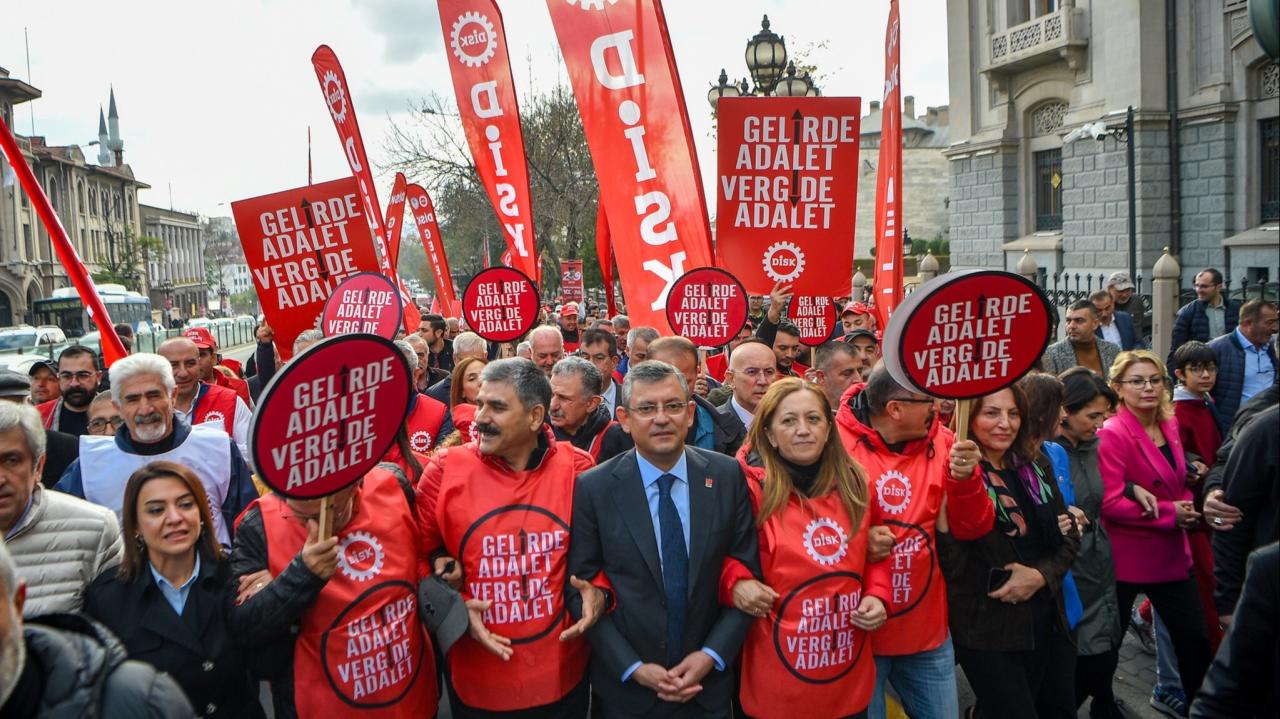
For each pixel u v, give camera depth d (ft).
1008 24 75.36
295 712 11.00
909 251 124.88
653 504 11.60
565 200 93.35
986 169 79.15
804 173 22.40
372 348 10.32
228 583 11.03
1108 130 65.21
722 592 11.56
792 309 22.94
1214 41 60.95
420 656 11.59
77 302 127.75
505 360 12.04
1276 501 11.37
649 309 22.49
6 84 186.91
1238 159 60.34
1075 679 14.78
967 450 11.39
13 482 10.87
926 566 12.49
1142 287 63.21
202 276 396.16
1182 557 15.21
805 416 11.47
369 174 30.96
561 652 11.65
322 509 10.19
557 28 22.57
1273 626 8.06
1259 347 24.00
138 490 10.60
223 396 20.56
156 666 10.49
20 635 5.84
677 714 11.41
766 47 41.75
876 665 12.75
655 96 22.15
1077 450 15.33
